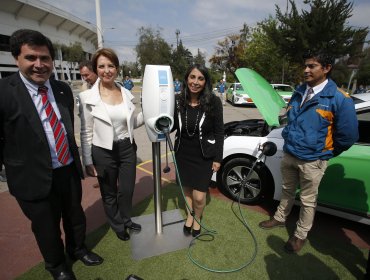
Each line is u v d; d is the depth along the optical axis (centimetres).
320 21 1409
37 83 154
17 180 159
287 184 232
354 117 184
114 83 213
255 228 253
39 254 220
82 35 5066
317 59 188
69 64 3956
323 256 216
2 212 286
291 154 214
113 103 207
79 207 197
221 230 250
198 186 219
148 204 301
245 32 2891
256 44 2078
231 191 300
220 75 3334
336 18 1412
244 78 269
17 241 237
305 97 206
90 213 282
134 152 224
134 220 266
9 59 3241
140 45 2820
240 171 290
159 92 180
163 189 339
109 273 200
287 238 238
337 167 232
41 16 3722
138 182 360
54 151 170
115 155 212
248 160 279
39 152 158
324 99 191
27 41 140
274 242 233
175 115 211
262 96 272
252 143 275
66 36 4519
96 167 210
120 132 210
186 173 222
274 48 1786
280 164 249
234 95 1360
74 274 198
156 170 221
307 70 195
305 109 201
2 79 148
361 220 228
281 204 244
